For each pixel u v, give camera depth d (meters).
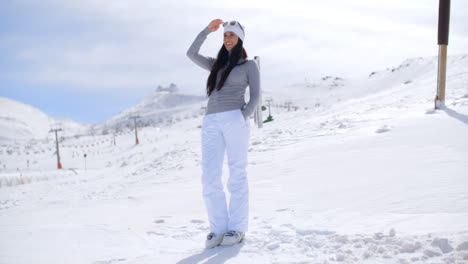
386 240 2.20
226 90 2.72
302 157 6.43
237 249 2.51
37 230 3.46
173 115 183.62
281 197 4.09
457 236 2.07
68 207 5.27
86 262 2.46
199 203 4.46
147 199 5.16
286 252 2.32
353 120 10.15
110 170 23.72
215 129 2.72
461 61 33.03
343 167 5.09
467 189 3.24
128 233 3.26
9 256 2.63
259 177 5.50
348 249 2.17
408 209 2.95
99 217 4.08
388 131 7.14
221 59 2.78
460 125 6.55
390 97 20.16
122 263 2.39
